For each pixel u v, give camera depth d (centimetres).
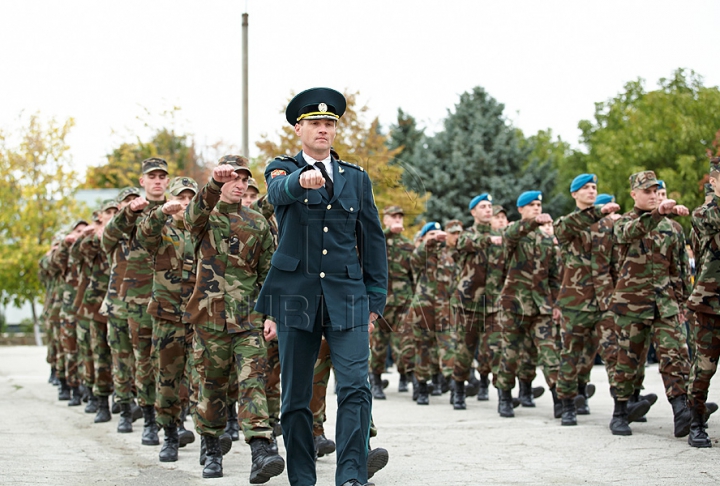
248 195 908
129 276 854
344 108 544
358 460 500
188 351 758
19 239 2981
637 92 3950
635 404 888
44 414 1125
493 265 1148
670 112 2703
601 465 667
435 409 1133
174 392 753
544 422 969
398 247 1297
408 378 1482
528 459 704
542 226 1084
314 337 532
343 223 530
